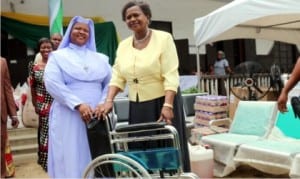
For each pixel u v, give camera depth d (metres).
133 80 2.82
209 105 5.61
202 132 5.16
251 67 7.24
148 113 2.80
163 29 10.84
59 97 2.95
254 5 5.42
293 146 4.16
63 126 2.99
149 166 2.59
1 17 8.72
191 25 11.28
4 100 4.31
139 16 2.74
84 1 9.67
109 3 10.01
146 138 2.61
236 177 4.60
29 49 9.00
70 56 3.03
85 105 2.86
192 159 4.31
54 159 3.02
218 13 5.98
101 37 9.34
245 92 6.35
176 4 11.02
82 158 3.00
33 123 6.20
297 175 3.73
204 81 8.75
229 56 11.71
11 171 5.18
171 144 2.76
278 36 7.91
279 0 5.11
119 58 2.92
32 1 9.10
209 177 4.39
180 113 2.84
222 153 4.55
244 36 7.38
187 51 10.87
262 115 4.86
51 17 7.48
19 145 6.49
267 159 4.06
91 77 3.04
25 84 8.13
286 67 12.63
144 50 2.79
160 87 2.81
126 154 2.62
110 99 2.90
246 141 4.50
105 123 2.78
